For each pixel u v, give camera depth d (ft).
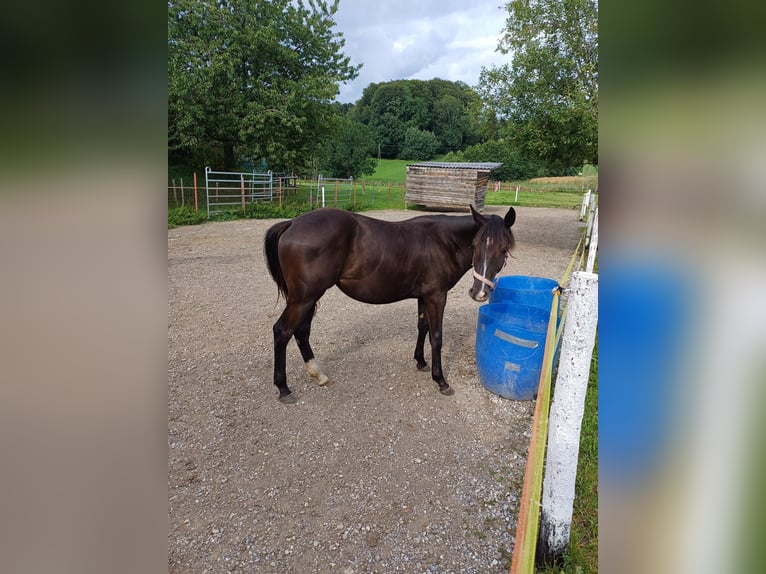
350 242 10.17
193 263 24.68
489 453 8.86
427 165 55.52
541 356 10.32
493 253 9.61
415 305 18.63
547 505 5.90
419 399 10.82
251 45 48.03
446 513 7.32
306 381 11.61
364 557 6.49
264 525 7.03
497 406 10.57
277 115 49.06
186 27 47.16
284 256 9.93
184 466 8.34
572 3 22.59
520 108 27.40
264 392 11.03
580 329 5.26
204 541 6.71
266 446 8.97
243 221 42.68
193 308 17.31
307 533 6.89
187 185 55.67
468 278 23.31
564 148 26.22
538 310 11.86
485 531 6.98
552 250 31.30
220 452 8.76
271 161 52.29
